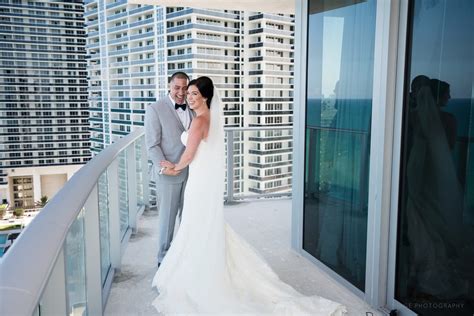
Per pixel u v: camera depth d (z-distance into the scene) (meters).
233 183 5.43
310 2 3.30
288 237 4.07
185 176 3.13
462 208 2.13
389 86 2.46
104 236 2.96
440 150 2.23
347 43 2.92
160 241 3.20
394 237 2.54
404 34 2.39
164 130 3.07
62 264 1.34
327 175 3.19
